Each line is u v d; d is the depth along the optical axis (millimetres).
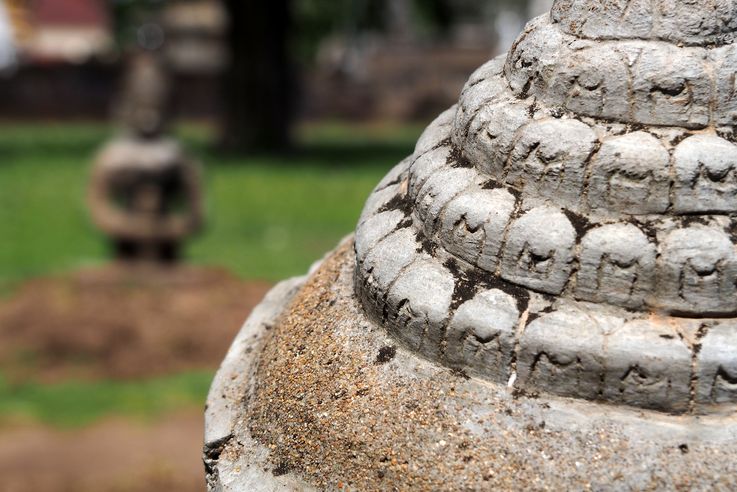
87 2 28531
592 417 1756
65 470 5172
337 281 2256
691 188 1773
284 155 15836
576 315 1786
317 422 1960
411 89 25797
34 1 23516
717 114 1817
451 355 1883
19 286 8266
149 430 5691
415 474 1798
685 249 1747
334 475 1894
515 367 1819
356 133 21266
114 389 6340
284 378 2105
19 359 6793
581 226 1810
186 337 7160
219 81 24094
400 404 1880
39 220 11102
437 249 1970
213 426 2209
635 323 1762
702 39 1835
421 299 1916
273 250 9773
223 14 25359
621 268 1771
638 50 1834
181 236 8617
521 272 1833
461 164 2025
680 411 1746
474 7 26141
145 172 8484
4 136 19031
